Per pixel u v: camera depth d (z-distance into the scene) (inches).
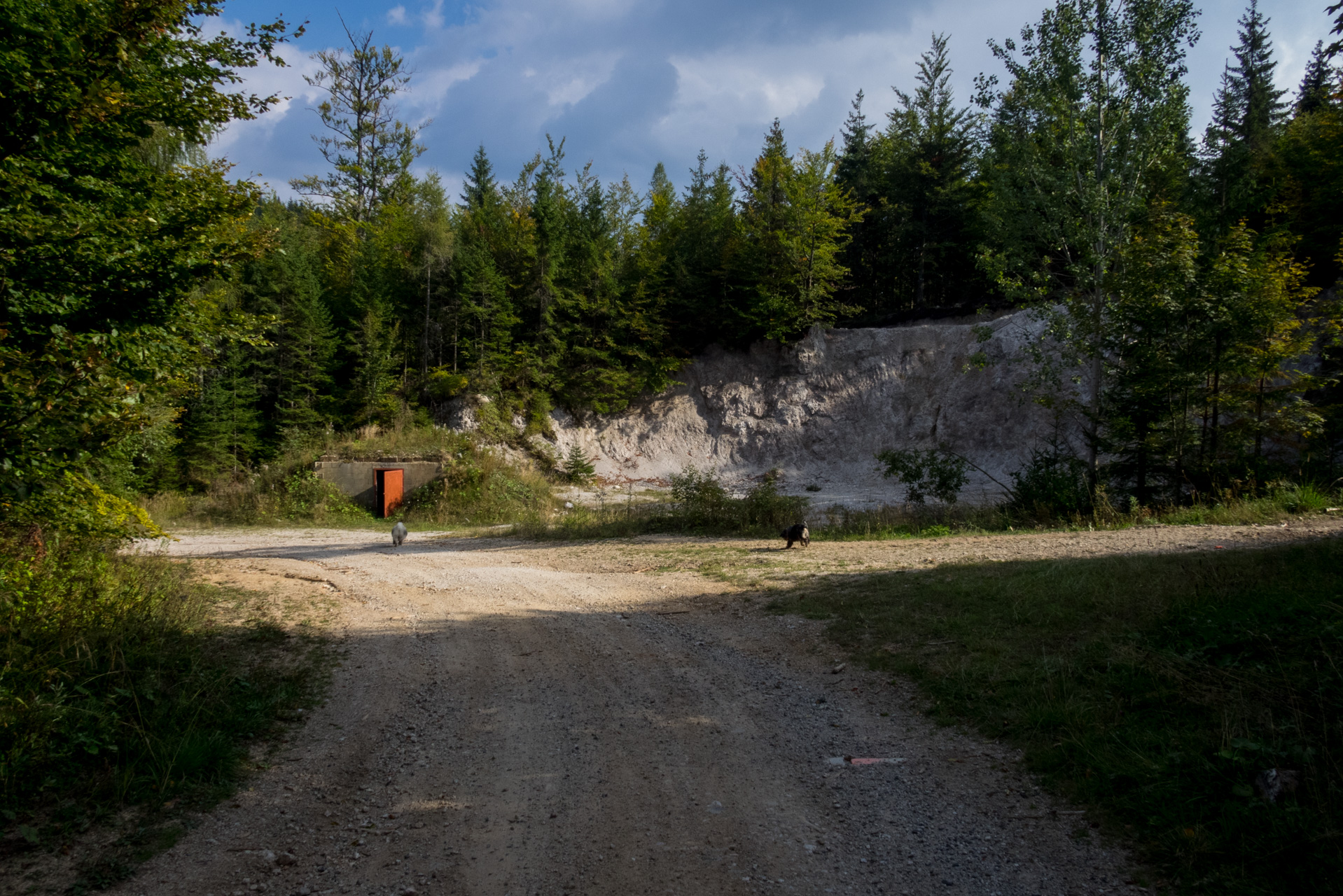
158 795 182.2
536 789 191.5
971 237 1689.2
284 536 891.4
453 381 1499.8
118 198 306.2
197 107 314.5
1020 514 710.5
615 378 1557.6
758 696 256.1
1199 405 673.0
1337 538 365.4
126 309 284.0
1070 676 226.4
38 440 256.8
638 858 156.8
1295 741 167.0
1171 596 270.8
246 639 316.2
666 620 370.6
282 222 1585.9
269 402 1552.7
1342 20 333.1
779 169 1588.3
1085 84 798.5
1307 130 1140.5
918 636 289.3
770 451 1492.4
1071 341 799.1
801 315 1566.2
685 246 1707.7
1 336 240.7
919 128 2123.5
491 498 1095.0
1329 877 126.7
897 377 1464.1
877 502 1087.6
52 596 272.1
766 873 150.2
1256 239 796.0
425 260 1608.0
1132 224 810.8
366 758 212.1
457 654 315.6
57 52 274.4
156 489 1215.6
